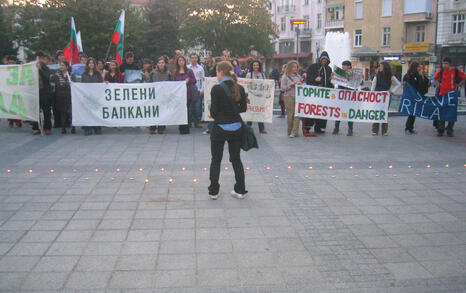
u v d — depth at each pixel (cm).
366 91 1012
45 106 1030
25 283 339
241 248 406
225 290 332
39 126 1027
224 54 1110
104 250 399
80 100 1012
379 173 676
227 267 369
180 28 3994
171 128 1153
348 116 1025
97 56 3123
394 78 1041
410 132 1091
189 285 339
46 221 469
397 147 891
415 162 750
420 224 468
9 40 3516
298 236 435
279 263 377
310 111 1009
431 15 4119
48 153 819
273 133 1074
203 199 546
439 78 1037
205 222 470
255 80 1023
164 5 3822
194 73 1131
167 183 616
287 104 1005
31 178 638
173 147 881
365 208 518
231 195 561
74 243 414
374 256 392
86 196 555
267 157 787
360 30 4634
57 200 538
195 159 769
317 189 591
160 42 3812
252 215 492
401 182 627
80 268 365
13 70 1005
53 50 3139
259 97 1032
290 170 692
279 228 455
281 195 564
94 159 767
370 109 1022
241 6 3725
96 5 3041
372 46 4541
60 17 3031
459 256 393
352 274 359
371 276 356
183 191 579
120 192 572
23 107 1014
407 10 4212
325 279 350
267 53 4175
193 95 1066
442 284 344
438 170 695
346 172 681
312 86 995
